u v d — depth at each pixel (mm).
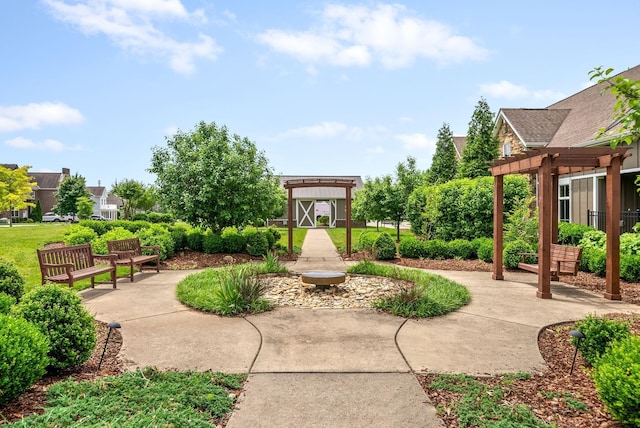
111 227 16422
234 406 2955
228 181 12242
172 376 3400
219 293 5996
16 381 2746
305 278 7031
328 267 10844
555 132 16828
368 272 8820
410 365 3797
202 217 12898
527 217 11789
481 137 18438
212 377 3432
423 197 15344
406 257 12336
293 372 3621
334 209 33969
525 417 2721
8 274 5793
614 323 3844
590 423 2709
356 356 4031
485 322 5316
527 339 4609
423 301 5914
